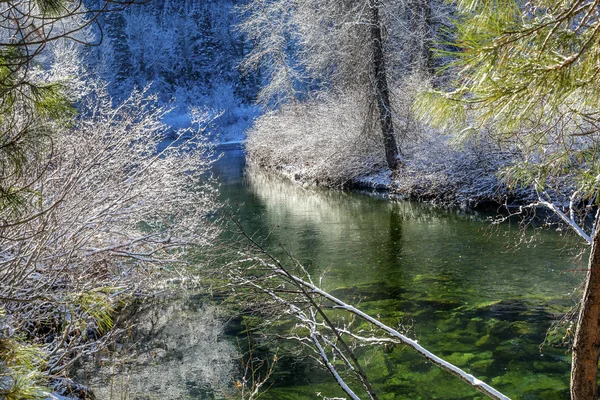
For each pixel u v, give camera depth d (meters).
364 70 15.34
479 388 2.90
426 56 14.85
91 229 5.91
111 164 6.48
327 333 5.77
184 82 58.66
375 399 3.38
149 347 5.54
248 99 56.41
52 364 4.12
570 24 2.00
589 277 2.63
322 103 20.48
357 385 4.73
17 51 2.08
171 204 7.29
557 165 3.06
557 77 1.84
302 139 20.22
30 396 1.89
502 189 11.06
